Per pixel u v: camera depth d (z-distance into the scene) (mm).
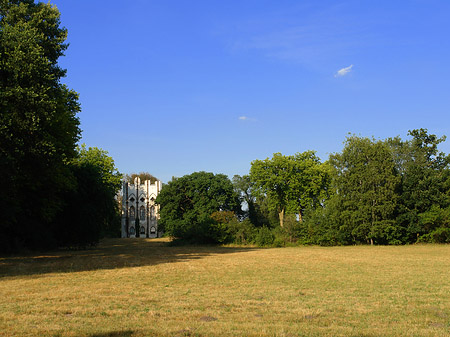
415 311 9797
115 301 10664
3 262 23000
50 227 37375
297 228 48188
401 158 55156
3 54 21281
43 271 18172
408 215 46500
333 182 49438
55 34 27688
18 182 23484
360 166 47250
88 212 37688
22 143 20516
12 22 25312
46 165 23016
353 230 46375
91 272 17891
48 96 22641
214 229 48781
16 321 8266
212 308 9914
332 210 48344
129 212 96375
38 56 21781
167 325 8039
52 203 29312
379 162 47000
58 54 27828
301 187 67125
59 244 39375
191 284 14312
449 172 48688
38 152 21578
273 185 67562
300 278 16328
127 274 17172
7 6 25516
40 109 21250
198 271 18672
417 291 13094
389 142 56531
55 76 27750
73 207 37969
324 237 46656
